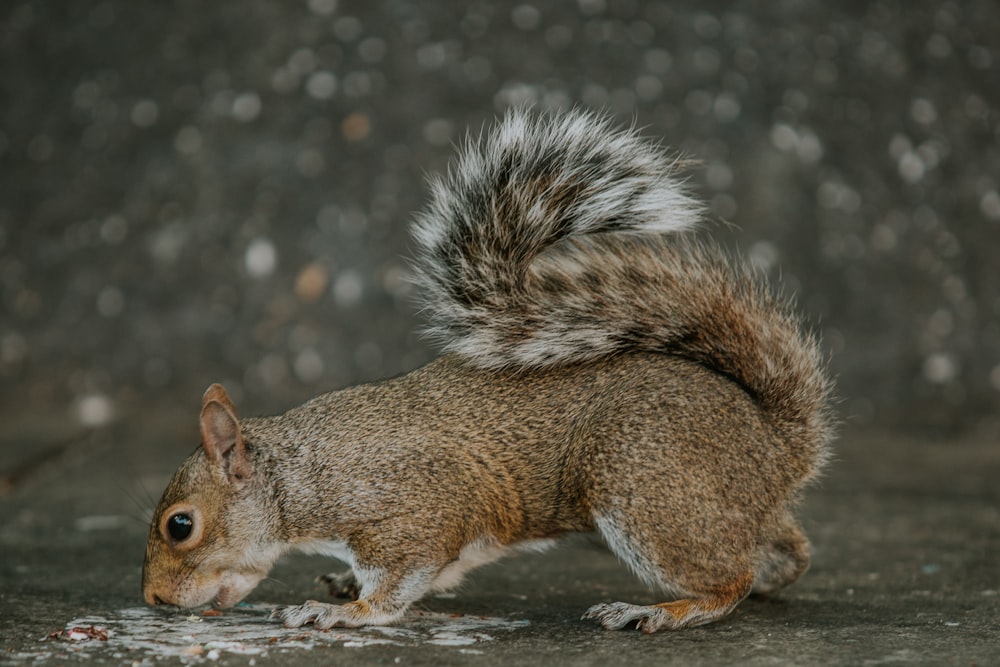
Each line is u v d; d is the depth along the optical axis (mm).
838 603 6277
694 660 4941
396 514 5840
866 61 16406
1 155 16953
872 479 11156
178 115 16719
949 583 6820
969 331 15062
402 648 5219
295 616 5723
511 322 6141
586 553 8008
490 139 6434
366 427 6031
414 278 6516
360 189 15781
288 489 5980
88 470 11406
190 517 5980
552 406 6004
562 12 16641
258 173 16062
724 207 15008
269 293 15453
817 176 15453
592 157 6312
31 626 5664
